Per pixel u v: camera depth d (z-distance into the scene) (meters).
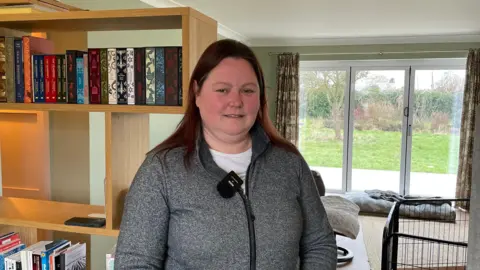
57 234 2.21
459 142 5.58
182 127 1.11
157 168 1.03
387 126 5.86
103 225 1.52
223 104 1.03
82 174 2.35
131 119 1.56
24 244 1.76
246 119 1.05
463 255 3.72
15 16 1.47
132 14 1.36
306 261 1.14
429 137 5.74
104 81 1.44
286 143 1.18
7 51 1.53
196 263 0.98
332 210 2.89
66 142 2.35
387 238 2.55
